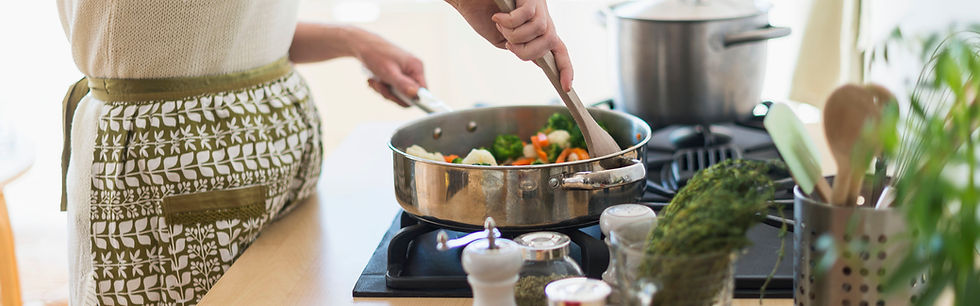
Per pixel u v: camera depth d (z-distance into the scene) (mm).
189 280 1120
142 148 1089
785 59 2684
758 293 832
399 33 3160
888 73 1655
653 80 1274
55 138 3291
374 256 979
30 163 1528
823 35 1532
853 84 632
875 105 624
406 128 1080
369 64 1394
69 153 1253
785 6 2615
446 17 3111
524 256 767
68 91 1221
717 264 627
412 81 1364
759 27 1253
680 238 631
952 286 555
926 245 529
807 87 1571
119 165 1094
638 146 917
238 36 1087
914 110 596
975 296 520
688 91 1258
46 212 3164
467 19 1094
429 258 950
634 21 1257
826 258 609
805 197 704
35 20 3146
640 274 645
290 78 1217
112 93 1104
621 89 1332
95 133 1114
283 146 1161
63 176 1266
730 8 1249
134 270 1129
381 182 1293
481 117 1170
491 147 1183
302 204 1218
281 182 1151
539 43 933
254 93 1140
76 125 1149
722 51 1234
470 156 1034
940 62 548
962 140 540
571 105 979
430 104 1321
